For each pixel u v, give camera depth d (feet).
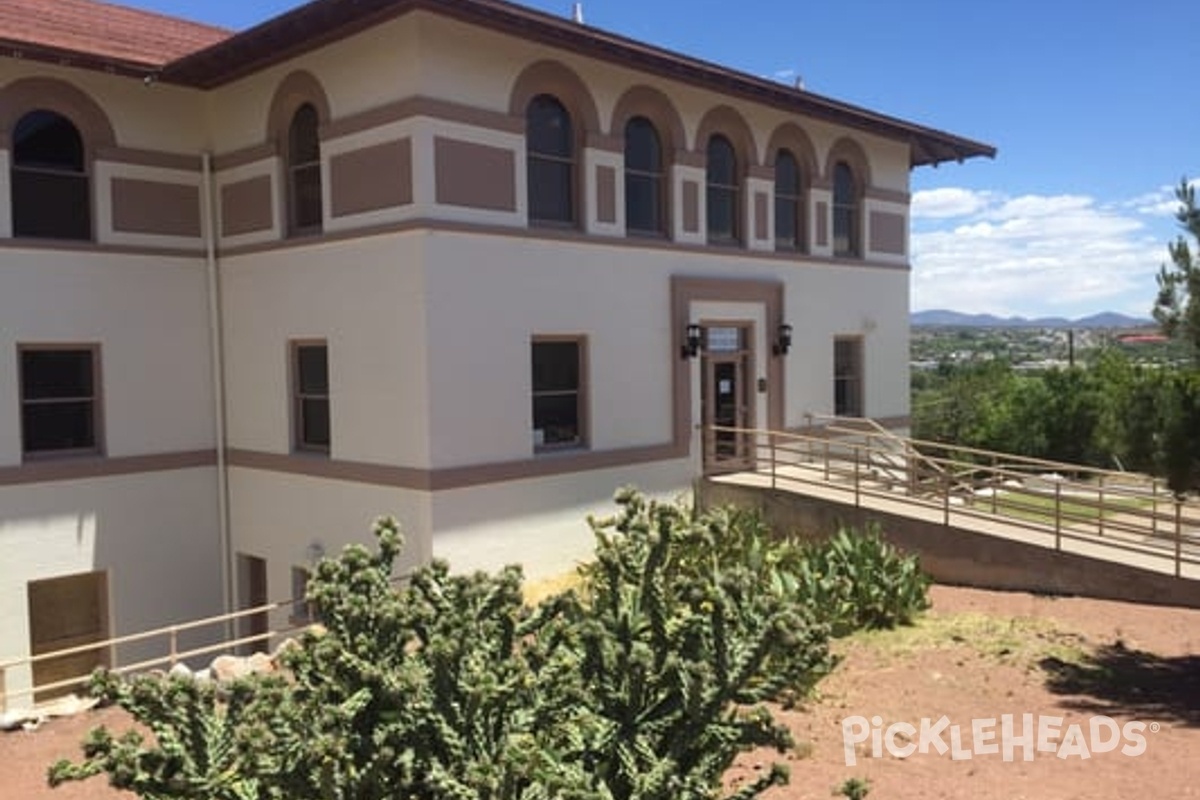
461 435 45.85
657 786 13.37
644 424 54.80
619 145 52.95
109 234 51.26
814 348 65.67
